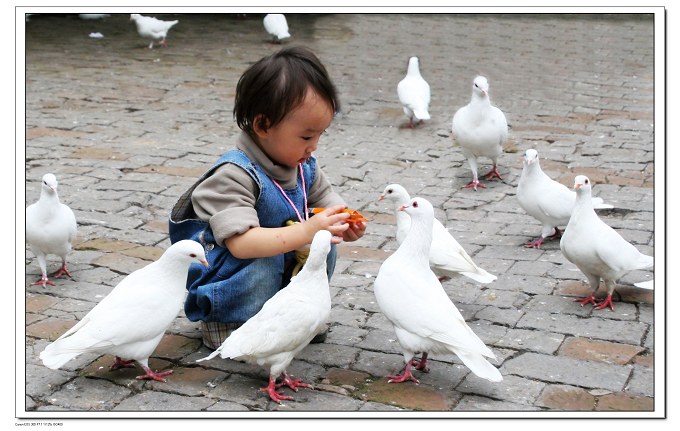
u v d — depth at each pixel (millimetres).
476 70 12664
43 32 15234
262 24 16766
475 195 7004
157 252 5582
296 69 3580
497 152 7230
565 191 5680
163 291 3668
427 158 8156
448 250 4613
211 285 3846
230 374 3859
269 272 3865
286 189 3953
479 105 6953
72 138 8672
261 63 3629
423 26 16781
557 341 4238
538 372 3896
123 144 8492
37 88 10977
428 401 3609
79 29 15633
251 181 3775
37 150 8180
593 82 11727
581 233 4613
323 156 8156
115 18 16844
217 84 11516
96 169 7574
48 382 3742
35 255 5340
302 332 3484
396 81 11922
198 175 7461
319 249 3490
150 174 7457
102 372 3854
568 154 8164
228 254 3873
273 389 3615
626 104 10367
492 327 4418
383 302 3785
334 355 4062
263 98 3594
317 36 15547
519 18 17906
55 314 4539
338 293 4887
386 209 6602
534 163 5637
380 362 4004
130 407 3533
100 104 10227
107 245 5684
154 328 3637
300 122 3641
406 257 3857
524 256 5562
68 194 6805
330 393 3684
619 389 3732
